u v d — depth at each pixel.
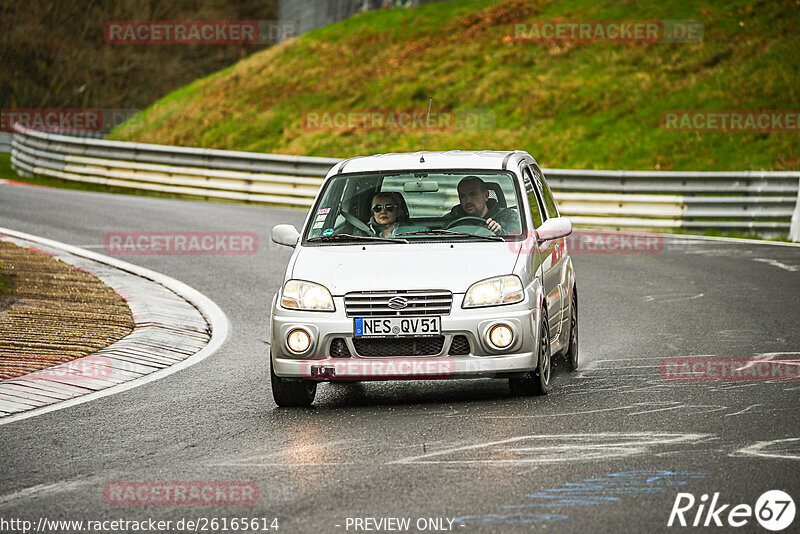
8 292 43.19
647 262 57.03
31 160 107.44
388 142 113.31
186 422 25.86
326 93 131.38
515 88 119.38
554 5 140.50
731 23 119.62
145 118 144.00
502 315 26.25
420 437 23.39
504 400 27.31
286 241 29.88
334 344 26.61
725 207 71.56
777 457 20.78
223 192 91.62
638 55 118.56
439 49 136.50
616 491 18.80
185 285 48.94
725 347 34.22
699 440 22.30
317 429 24.75
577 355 33.28
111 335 36.94
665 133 98.50
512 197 29.77
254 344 37.25
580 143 102.06
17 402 28.11
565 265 32.31
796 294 45.03
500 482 19.55
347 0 168.00
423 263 27.16
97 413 27.03
